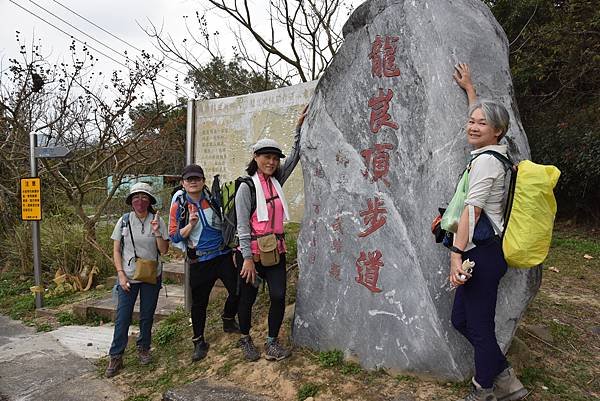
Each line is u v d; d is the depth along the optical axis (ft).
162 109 31.94
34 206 20.92
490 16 10.19
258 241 11.04
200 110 17.65
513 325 9.21
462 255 8.31
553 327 13.75
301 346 11.89
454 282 8.18
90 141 32.42
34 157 21.20
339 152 11.50
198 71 33.12
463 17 9.96
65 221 27.27
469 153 9.47
